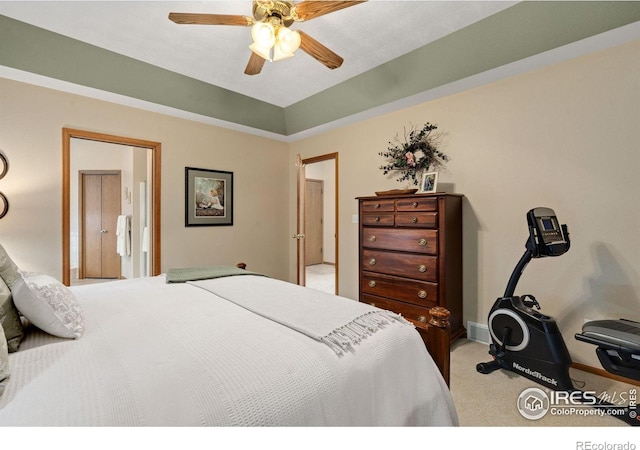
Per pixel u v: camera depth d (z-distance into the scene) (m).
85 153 5.42
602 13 1.88
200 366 0.90
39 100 2.72
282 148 4.69
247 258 4.25
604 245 2.14
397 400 1.11
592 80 2.18
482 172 2.74
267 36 1.75
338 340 1.09
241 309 1.45
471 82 2.67
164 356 0.97
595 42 2.05
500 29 2.22
